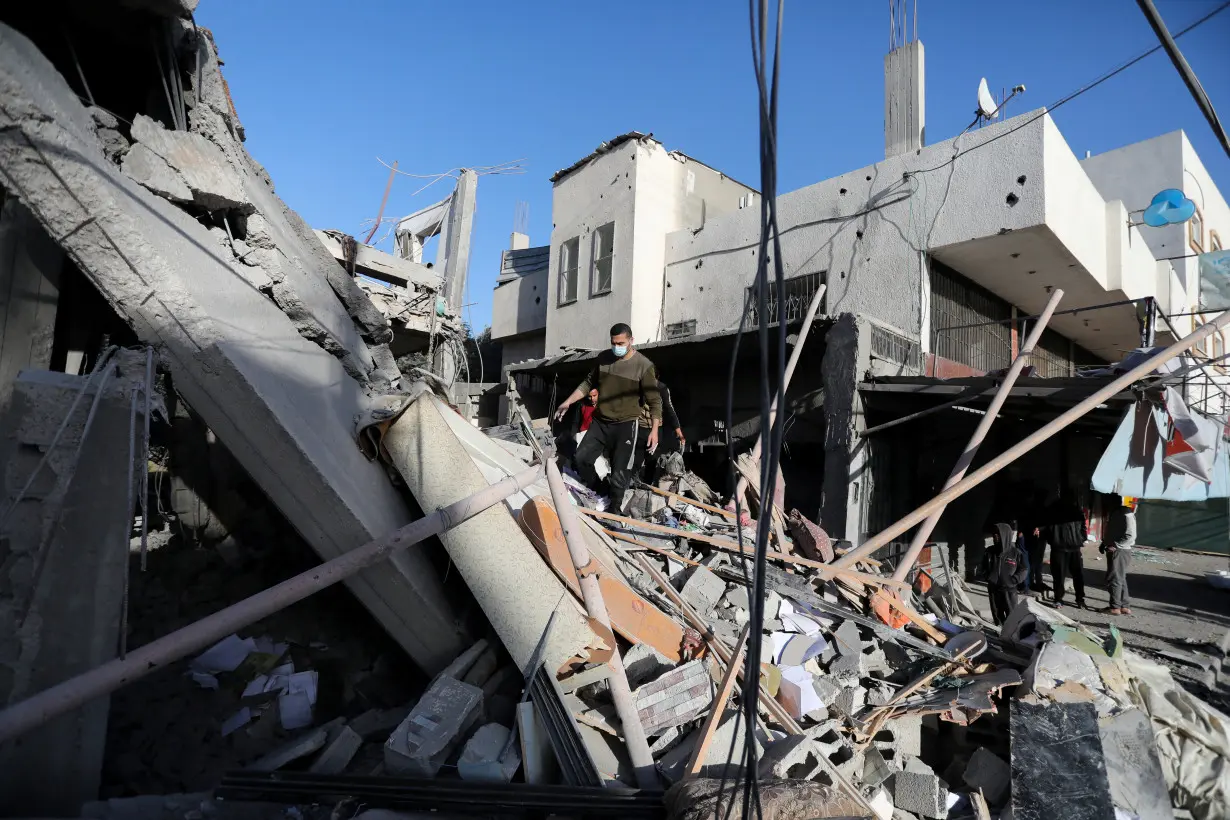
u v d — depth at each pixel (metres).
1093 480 6.75
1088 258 11.14
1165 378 6.34
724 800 2.24
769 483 1.35
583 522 4.84
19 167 2.56
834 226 12.02
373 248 9.55
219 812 2.54
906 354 10.02
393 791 2.64
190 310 3.01
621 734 3.16
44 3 3.31
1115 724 3.56
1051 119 9.79
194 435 5.11
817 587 5.50
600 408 6.09
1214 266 16.91
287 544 4.76
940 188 10.62
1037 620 4.89
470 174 12.48
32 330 3.03
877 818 2.63
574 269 17.14
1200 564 13.91
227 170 3.71
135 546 4.88
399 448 3.57
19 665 2.32
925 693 4.27
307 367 3.58
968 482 5.64
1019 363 7.03
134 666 2.20
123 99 4.15
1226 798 3.37
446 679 3.21
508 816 2.61
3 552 2.33
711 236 14.48
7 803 2.32
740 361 11.27
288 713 3.29
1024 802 3.17
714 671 3.67
